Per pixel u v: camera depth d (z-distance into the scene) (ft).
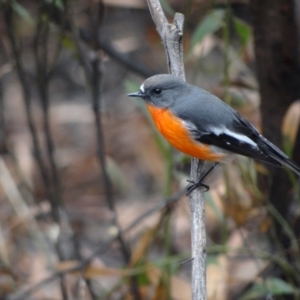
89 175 53.11
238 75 41.11
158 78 31.86
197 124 30.83
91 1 36.65
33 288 37.47
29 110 37.70
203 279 25.34
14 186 40.60
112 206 37.76
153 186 51.34
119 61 44.19
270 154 31.78
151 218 44.32
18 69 37.01
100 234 48.75
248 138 31.27
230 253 38.99
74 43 36.58
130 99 58.59
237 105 39.52
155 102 31.65
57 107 57.47
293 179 33.76
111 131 55.52
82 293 35.55
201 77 50.72
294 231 36.17
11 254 43.86
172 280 36.73
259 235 39.01
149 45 56.65
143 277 36.45
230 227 40.75
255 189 33.45
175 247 42.14
